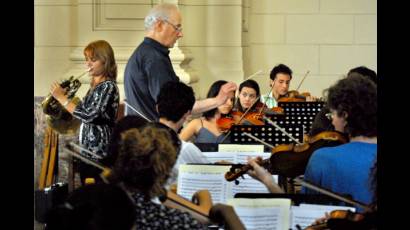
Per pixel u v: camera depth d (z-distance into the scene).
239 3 14.80
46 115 11.21
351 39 15.58
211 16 14.77
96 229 4.58
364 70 9.36
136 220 4.94
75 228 4.59
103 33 13.74
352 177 6.35
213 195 7.31
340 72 15.61
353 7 15.58
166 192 5.34
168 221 5.04
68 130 11.22
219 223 5.46
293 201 6.33
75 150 7.38
